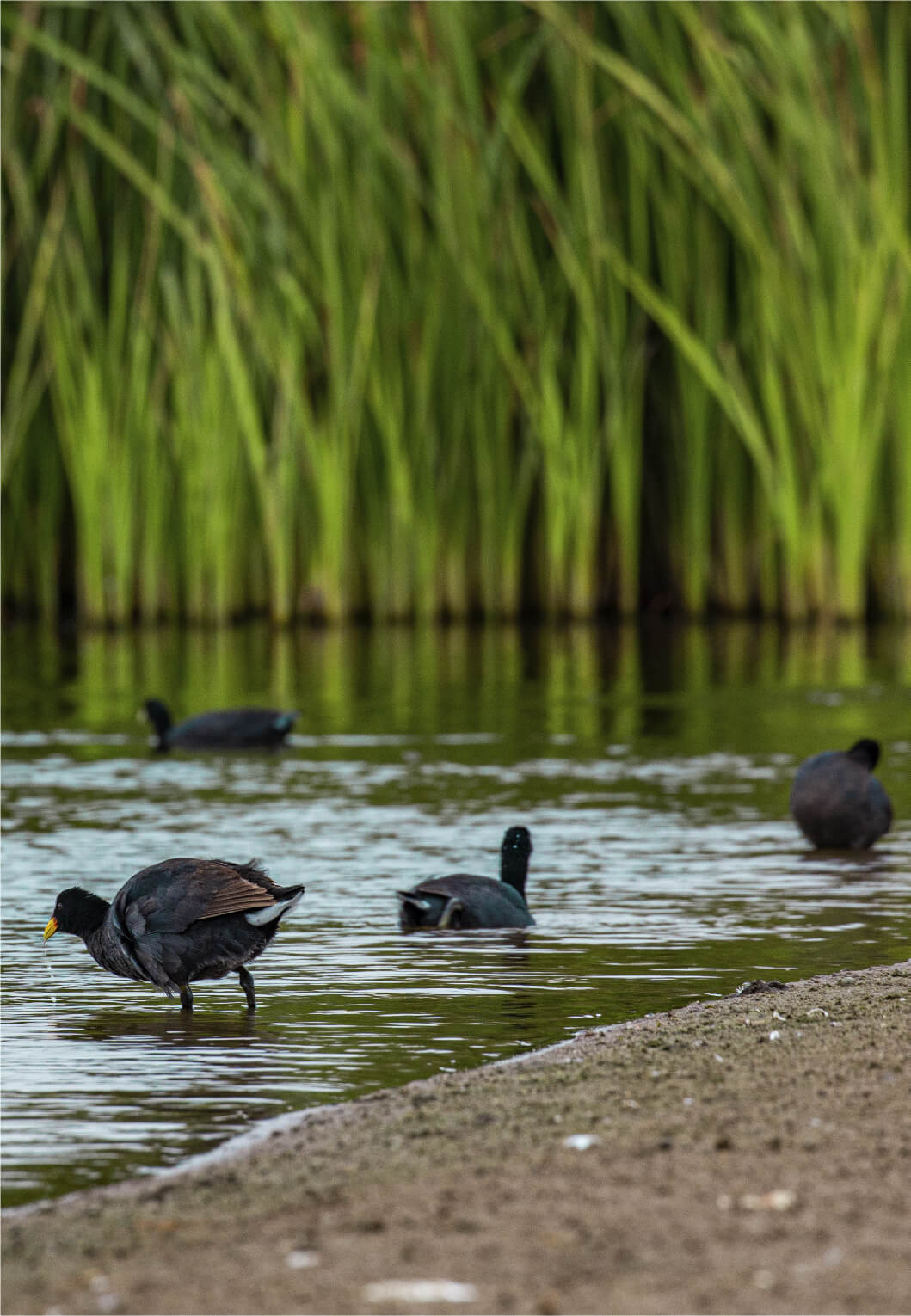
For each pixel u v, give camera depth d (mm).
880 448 35250
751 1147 7465
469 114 33969
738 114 33344
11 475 36469
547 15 33531
